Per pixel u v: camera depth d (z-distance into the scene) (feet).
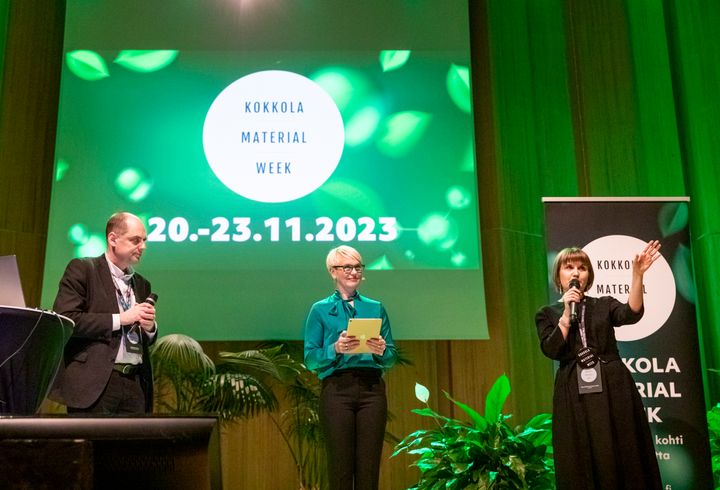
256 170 16.46
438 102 16.97
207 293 15.83
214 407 14.10
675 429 12.32
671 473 12.17
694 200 17.79
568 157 18.31
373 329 10.09
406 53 17.19
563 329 10.11
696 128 17.78
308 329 11.23
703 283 17.28
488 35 18.40
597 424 9.70
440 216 16.40
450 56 17.22
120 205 16.08
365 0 17.43
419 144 16.72
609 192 18.47
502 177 17.66
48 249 15.70
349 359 10.78
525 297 17.26
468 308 15.99
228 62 16.97
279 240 16.15
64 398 8.69
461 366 17.25
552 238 12.84
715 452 13.78
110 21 16.98
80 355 8.80
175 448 3.59
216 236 16.11
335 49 17.16
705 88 17.74
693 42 18.11
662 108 18.42
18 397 5.15
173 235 16.06
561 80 18.76
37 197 16.85
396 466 16.83
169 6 17.17
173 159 16.40
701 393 12.44
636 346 12.60
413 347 17.39
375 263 16.11
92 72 16.67
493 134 17.92
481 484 11.82
